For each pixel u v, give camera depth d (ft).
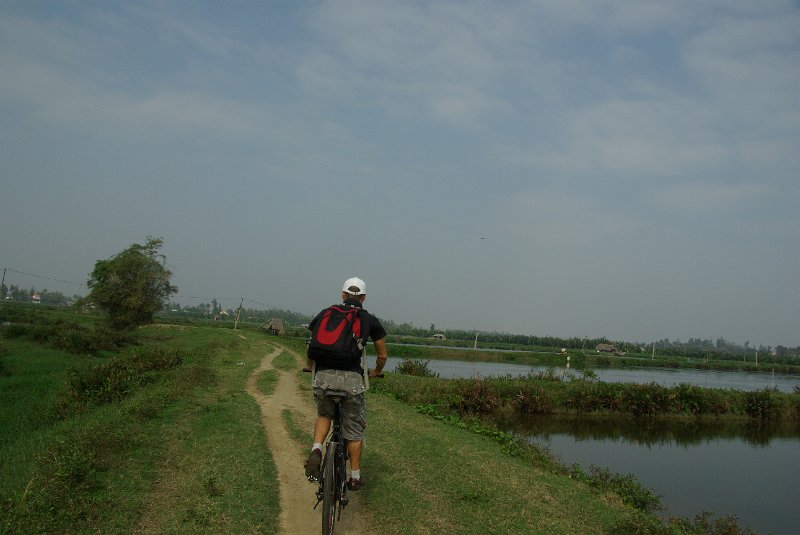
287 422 31.86
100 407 35.83
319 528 17.28
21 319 112.68
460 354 204.13
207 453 23.36
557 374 116.78
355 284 17.66
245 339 131.34
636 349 339.36
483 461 26.30
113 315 114.21
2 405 39.91
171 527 15.78
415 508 19.06
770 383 158.10
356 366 16.33
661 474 50.85
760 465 57.31
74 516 15.49
